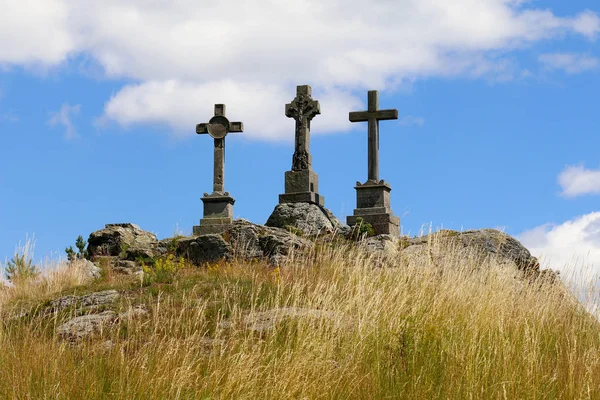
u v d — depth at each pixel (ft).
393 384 22.90
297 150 69.67
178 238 61.93
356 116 67.82
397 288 29.43
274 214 65.87
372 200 65.31
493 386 22.27
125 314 31.35
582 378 22.65
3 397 21.15
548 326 28.50
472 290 30.78
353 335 26.27
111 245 63.36
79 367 23.70
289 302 32.24
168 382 22.11
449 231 49.06
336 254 41.06
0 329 26.99
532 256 46.24
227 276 38.83
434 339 25.34
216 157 73.41
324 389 22.03
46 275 46.55
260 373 22.29
